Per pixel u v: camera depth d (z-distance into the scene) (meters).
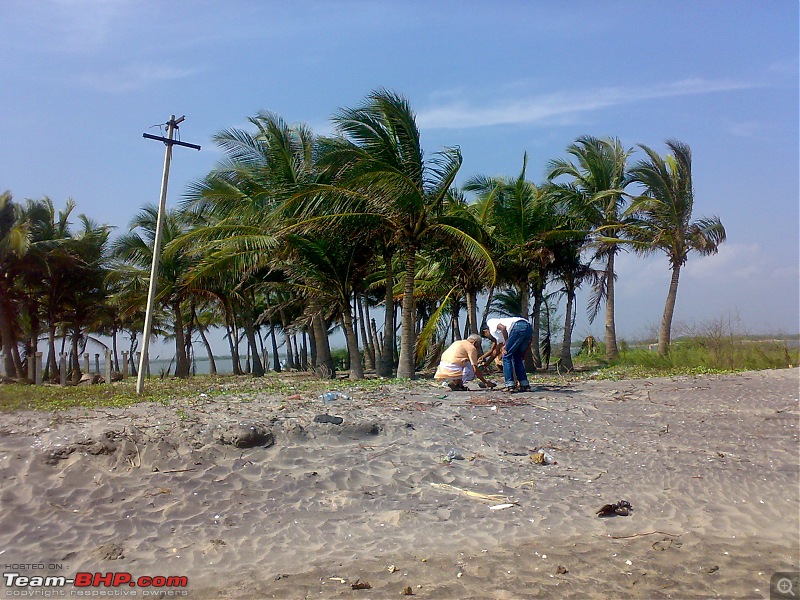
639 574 5.20
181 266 28.58
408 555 5.58
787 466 7.85
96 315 35.06
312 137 20.75
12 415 10.59
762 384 13.42
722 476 7.54
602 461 8.09
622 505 6.61
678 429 9.57
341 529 6.15
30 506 6.35
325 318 25.86
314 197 17.16
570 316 27.14
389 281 21.00
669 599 4.81
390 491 7.07
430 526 6.20
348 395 11.83
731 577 5.16
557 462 8.04
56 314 34.31
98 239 32.56
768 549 5.71
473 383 14.08
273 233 19.09
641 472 7.70
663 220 25.12
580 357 35.38
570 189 25.50
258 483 7.08
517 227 23.56
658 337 25.83
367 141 16.94
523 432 9.18
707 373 18.03
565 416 10.20
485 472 7.63
